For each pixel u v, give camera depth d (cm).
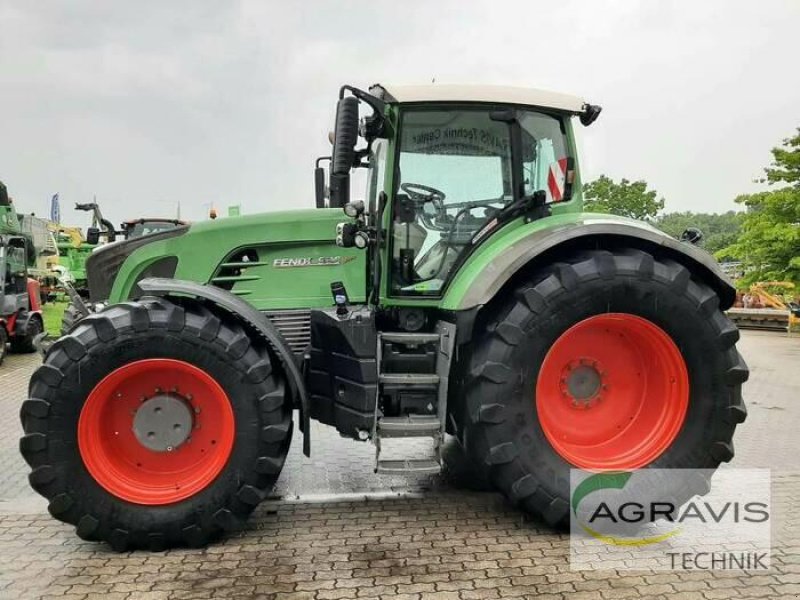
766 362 959
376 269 373
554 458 333
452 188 375
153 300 328
